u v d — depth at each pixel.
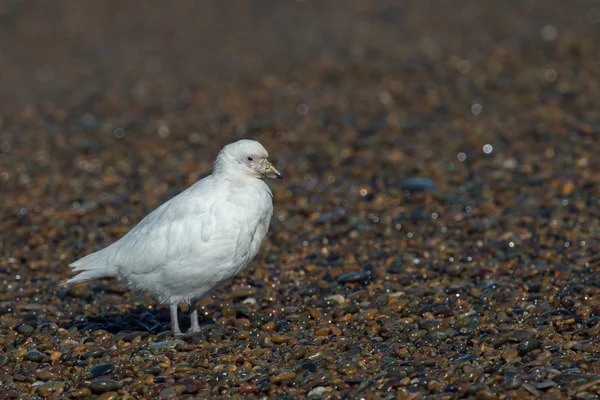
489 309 11.62
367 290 12.68
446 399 8.91
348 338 10.84
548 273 12.92
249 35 30.64
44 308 12.72
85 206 17.41
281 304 12.50
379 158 19.19
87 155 20.80
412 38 28.64
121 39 30.91
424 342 10.62
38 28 32.09
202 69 27.39
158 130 22.22
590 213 15.37
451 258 13.97
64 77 27.41
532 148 18.94
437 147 19.58
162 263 10.90
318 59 27.22
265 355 10.48
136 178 19.06
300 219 16.27
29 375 10.21
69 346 11.16
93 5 34.53
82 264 11.54
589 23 28.02
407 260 14.02
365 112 22.41
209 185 11.08
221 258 10.84
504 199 16.34
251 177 11.14
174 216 10.97
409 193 17.06
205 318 12.17
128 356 10.66
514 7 31.03
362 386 9.27
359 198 17.12
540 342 10.08
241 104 23.86
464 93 23.12
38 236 15.97
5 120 23.72
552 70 24.09
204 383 9.80
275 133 21.39
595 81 22.92
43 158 20.67
